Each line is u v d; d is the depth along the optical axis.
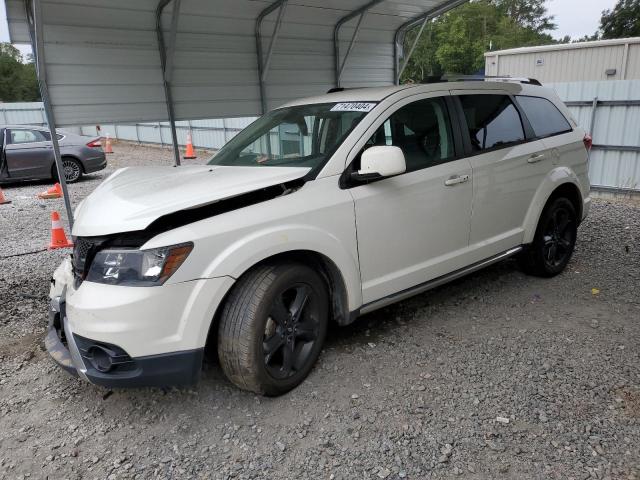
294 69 7.33
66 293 2.99
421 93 3.85
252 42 6.78
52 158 12.12
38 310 4.68
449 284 4.85
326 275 3.42
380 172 3.16
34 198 10.66
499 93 4.43
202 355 2.78
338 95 4.11
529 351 3.54
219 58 6.48
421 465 2.51
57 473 2.59
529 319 4.05
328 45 7.68
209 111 6.53
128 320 2.60
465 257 4.04
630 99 8.84
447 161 3.85
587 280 4.84
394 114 3.66
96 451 2.74
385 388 3.17
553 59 14.01
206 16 6.14
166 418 2.99
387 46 8.50
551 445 2.61
